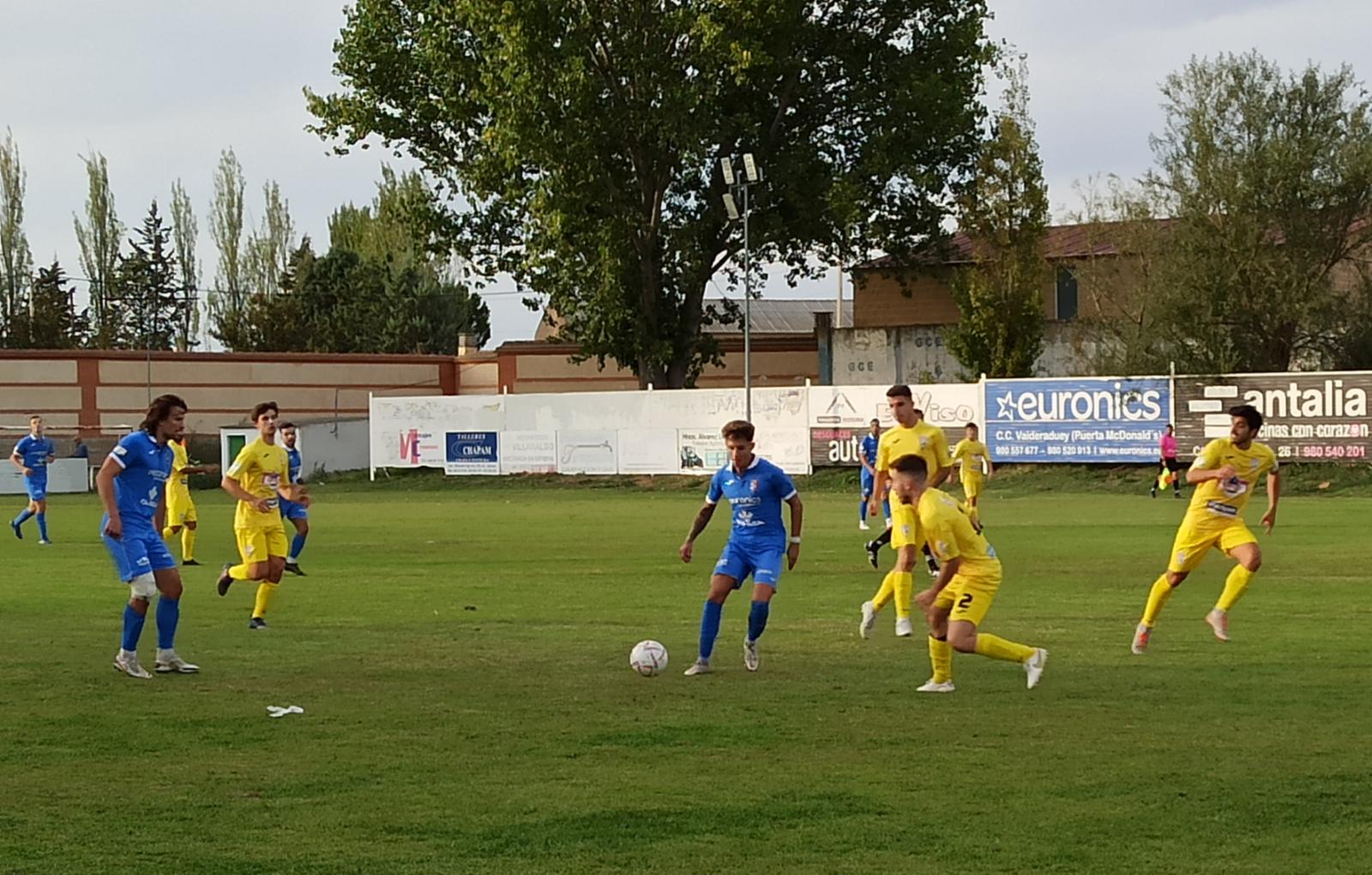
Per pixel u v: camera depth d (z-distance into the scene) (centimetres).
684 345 5109
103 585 1825
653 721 902
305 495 1437
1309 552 2089
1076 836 636
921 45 5025
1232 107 4550
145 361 5984
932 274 5416
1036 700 969
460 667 1128
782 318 7969
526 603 1579
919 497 989
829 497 3997
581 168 4516
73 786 744
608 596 1641
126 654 1094
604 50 4609
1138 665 1116
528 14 4316
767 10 4372
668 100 4450
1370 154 4341
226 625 1411
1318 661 1126
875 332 5572
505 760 796
